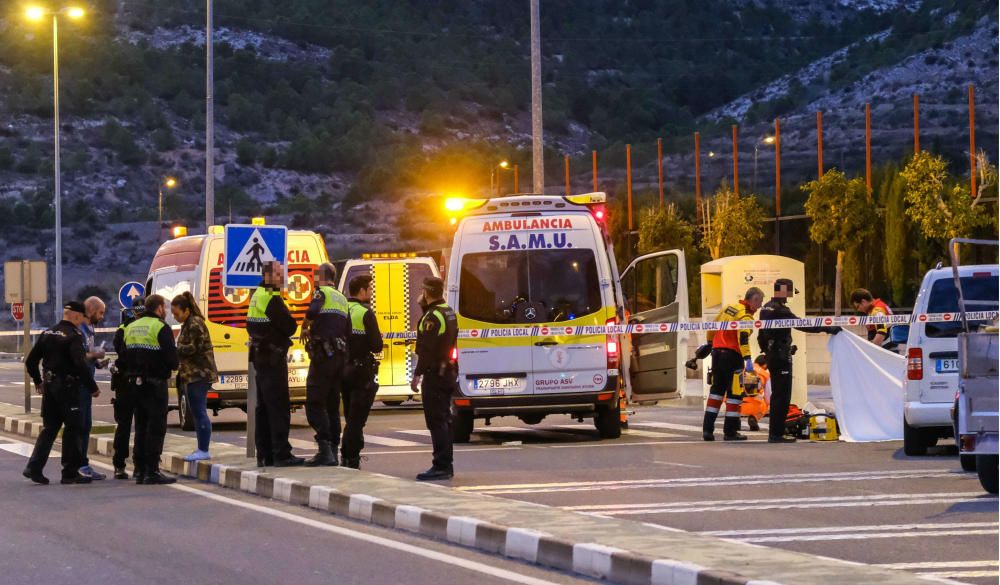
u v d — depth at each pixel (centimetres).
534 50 3578
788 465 1931
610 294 2434
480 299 2427
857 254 5553
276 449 1903
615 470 1911
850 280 5575
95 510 1664
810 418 2397
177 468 2084
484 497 1547
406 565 1245
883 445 2220
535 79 3575
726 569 1079
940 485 1669
